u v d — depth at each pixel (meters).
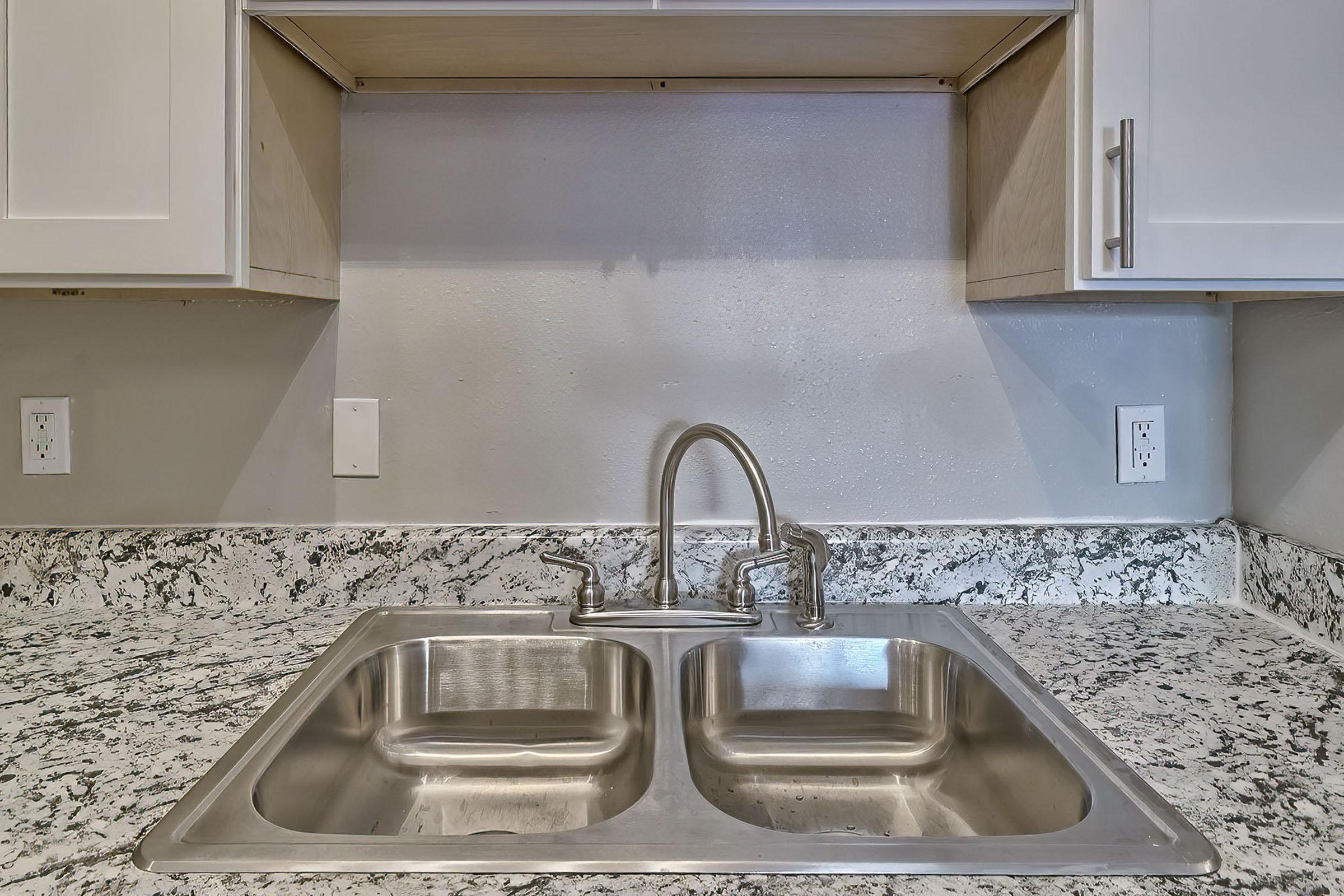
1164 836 0.62
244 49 0.93
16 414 1.21
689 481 1.23
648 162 1.21
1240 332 1.22
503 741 1.08
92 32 0.90
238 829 0.63
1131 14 0.89
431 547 1.20
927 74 1.16
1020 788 0.84
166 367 1.21
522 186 1.21
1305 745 0.77
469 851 0.61
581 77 1.17
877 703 1.08
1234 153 0.90
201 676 0.94
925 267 1.22
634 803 0.69
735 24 0.96
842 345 1.23
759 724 1.08
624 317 1.22
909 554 1.20
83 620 1.14
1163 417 1.24
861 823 0.96
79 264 0.91
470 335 1.22
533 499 1.24
